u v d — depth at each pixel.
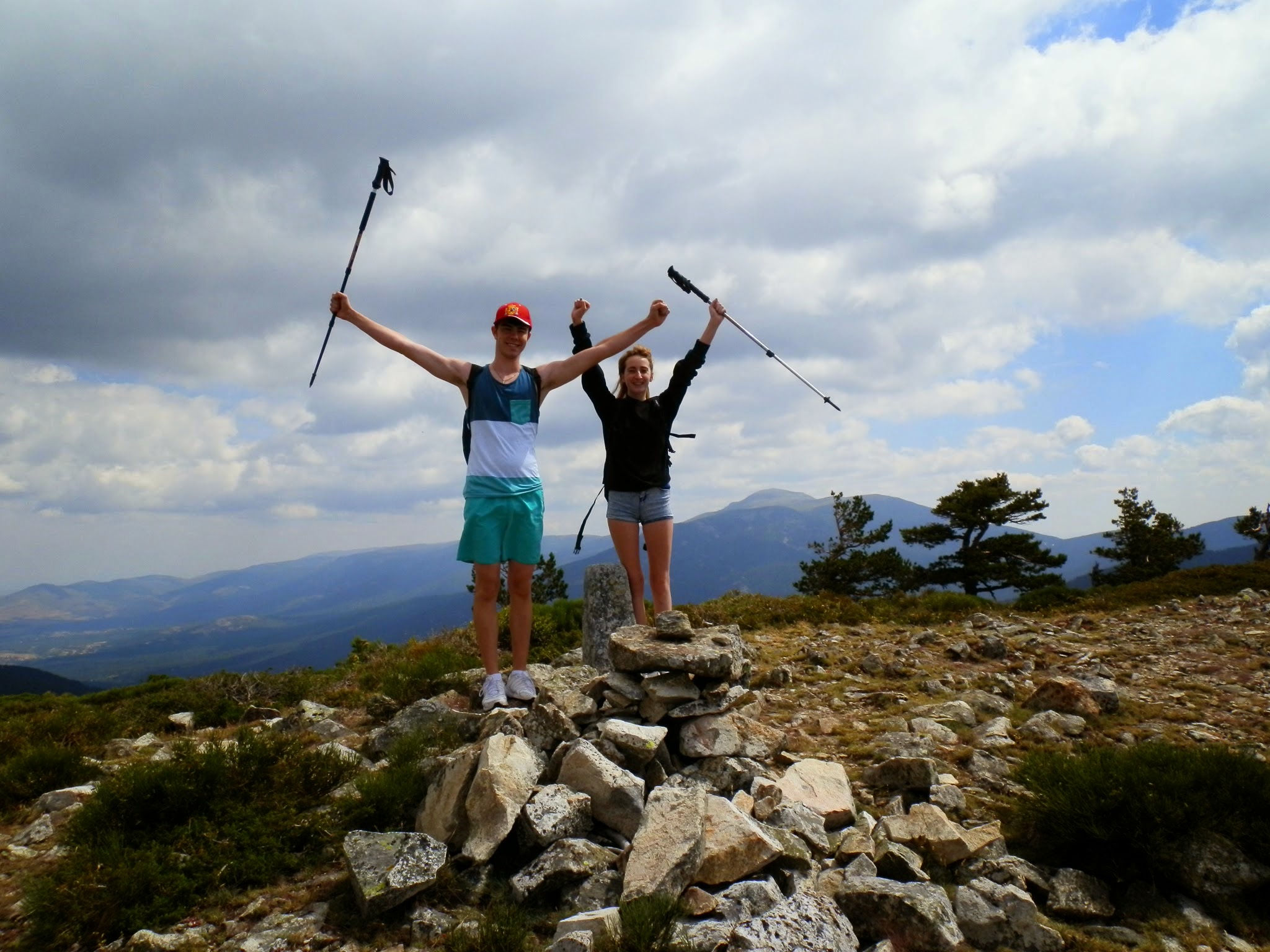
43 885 3.38
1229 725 5.21
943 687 5.95
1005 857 3.57
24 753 4.94
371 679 7.17
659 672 4.38
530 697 4.67
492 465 4.55
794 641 7.97
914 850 3.59
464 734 4.62
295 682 7.09
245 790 3.98
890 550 28.88
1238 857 3.46
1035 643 7.73
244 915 3.38
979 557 28.48
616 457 5.29
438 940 3.21
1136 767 3.77
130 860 3.53
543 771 3.93
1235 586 11.89
